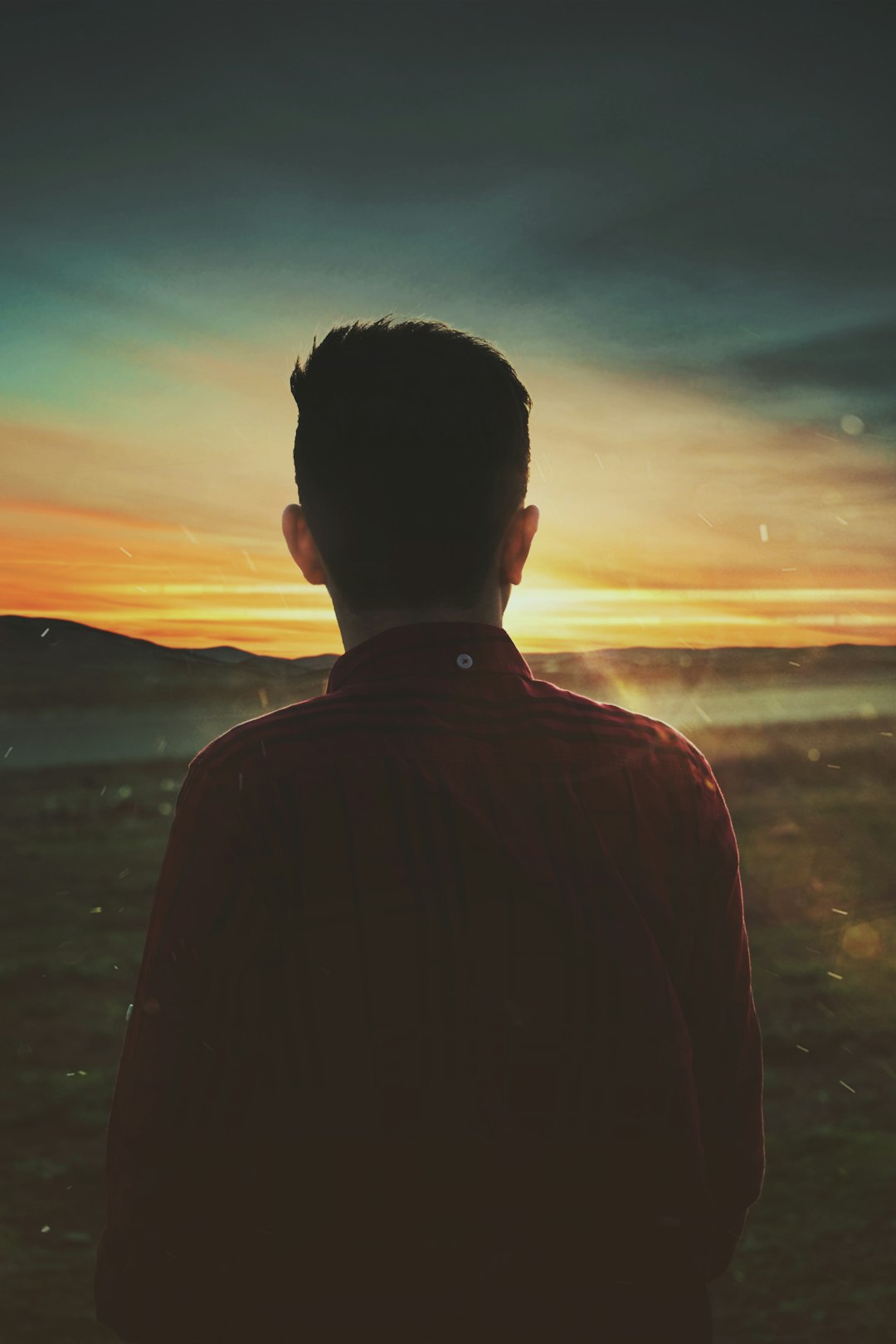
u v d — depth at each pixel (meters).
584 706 1.12
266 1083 0.97
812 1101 5.24
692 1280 1.03
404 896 0.97
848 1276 3.71
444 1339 0.94
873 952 7.41
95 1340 3.39
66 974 7.68
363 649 1.08
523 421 1.12
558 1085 0.99
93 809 14.86
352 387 1.08
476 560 1.10
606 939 1.01
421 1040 0.96
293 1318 0.95
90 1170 4.72
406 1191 0.95
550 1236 0.98
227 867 0.97
